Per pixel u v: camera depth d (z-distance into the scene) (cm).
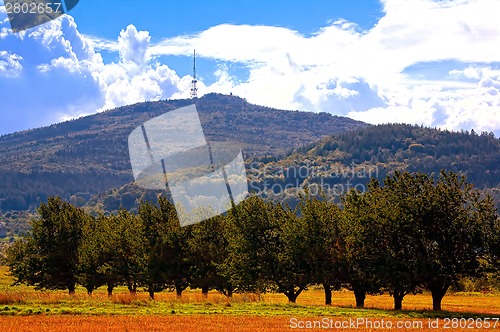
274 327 2775
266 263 5097
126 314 3259
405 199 4562
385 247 4619
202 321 2967
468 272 4466
